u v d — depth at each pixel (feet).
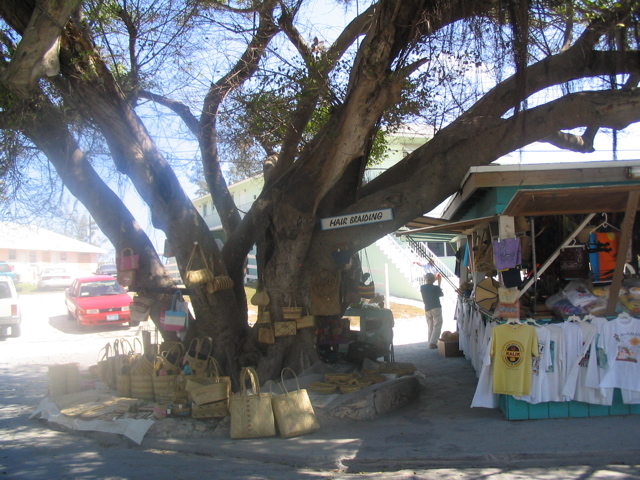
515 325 21.16
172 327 26.05
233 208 32.35
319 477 17.44
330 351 29.17
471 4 23.25
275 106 29.60
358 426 21.71
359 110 22.47
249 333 27.45
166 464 18.80
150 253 28.12
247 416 20.70
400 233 34.22
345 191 27.17
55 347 47.34
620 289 21.86
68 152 26.76
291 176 25.81
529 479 16.67
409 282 66.90
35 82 22.29
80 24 24.35
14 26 23.89
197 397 21.42
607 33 23.44
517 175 25.09
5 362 40.65
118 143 25.25
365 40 23.38
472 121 25.46
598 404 21.20
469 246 31.99
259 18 31.12
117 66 30.40
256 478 17.38
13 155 28.14
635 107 23.22
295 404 20.93
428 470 17.78
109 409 23.62
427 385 28.35
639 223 25.44
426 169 25.67
